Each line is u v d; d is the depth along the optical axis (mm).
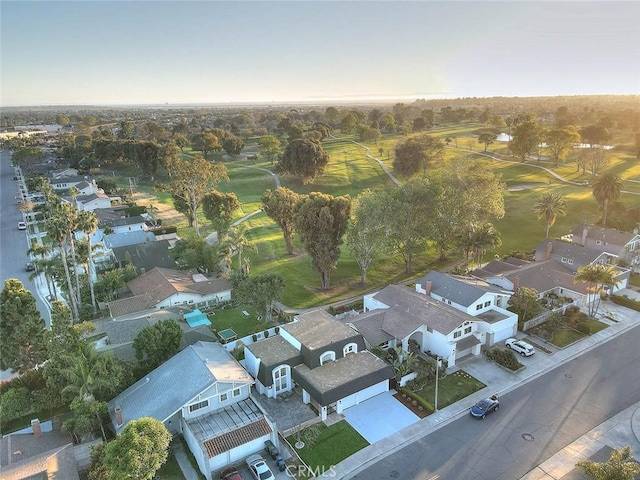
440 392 45469
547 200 85812
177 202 111250
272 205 86438
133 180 163375
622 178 126125
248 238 99812
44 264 70750
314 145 135625
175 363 45344
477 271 71062
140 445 31172
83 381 41156
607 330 56781
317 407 43062
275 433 38438
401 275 78312
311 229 69438
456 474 35469
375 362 46312
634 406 42625
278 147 178625
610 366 49188
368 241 71000
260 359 45375
